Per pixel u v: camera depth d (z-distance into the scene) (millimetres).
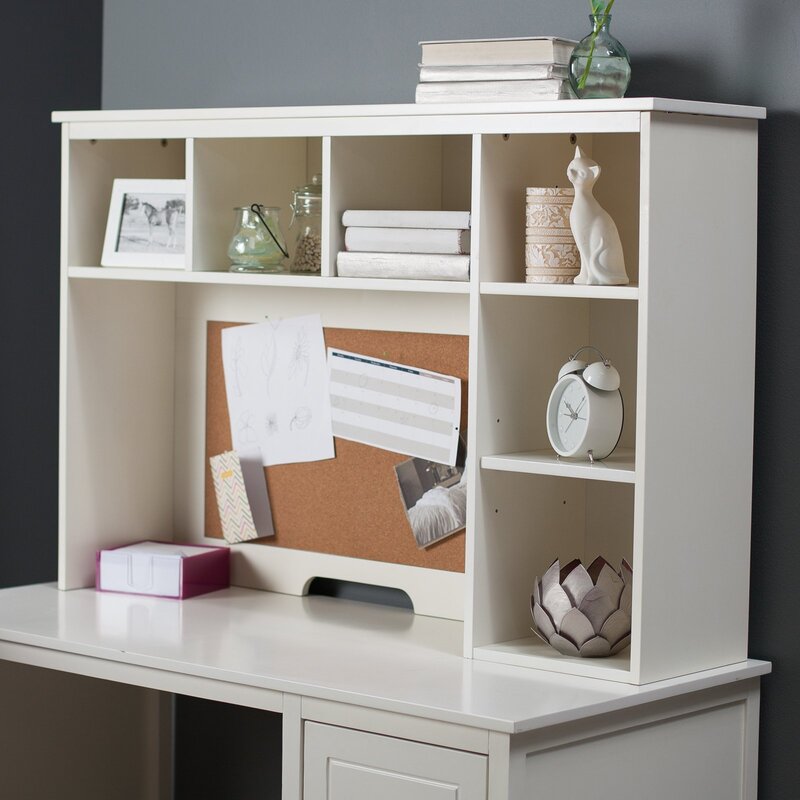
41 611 2871
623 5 2646
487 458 2486
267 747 3285
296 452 3076
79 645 2604
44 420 4371
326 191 2645
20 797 3021
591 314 2744
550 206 2449
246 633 2701
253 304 3137
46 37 4285
